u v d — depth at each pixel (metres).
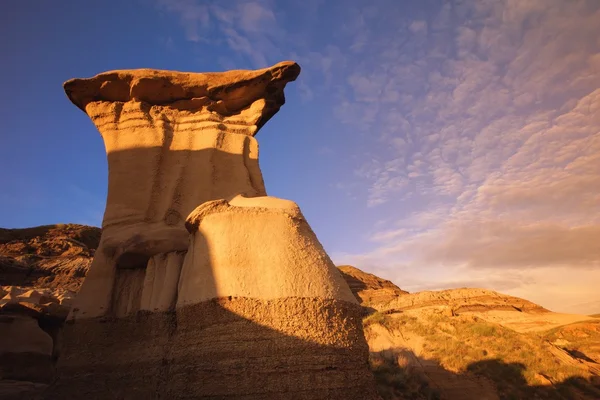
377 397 9.25
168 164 13.54
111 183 13.15
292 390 8.44
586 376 18.94
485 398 17.81
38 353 18.59
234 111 14.85
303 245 10.20
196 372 9.01
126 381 10.37
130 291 11.86
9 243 39.28
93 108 14.14
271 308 9.13
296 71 14.47
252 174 13.59
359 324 9.88
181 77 14.15
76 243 40.91
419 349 22.33
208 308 9.44
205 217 10.67
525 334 22.38
